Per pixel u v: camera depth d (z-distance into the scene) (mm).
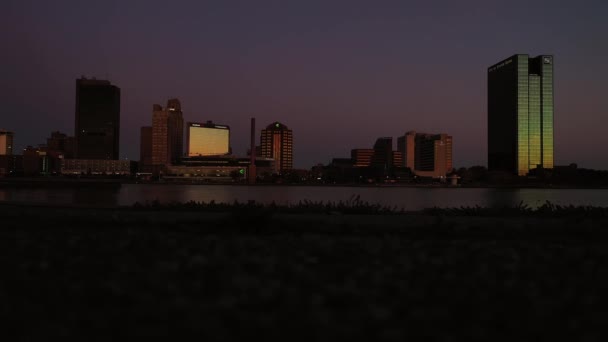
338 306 7797
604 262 11617
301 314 7258
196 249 12422
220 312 7238
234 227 17594
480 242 14609
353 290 8492
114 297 7949
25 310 7207
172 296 8062
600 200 139250
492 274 10070
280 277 9523
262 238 14766
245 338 6348
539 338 6559
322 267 10562
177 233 16203
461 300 8156
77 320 6832
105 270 9875
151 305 7547
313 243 13664
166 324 6727
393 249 12977
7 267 9961
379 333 6562
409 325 6926
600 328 6879
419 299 8156
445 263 11148
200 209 25750
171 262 10586
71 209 24797
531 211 25656
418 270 10367
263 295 8094
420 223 19656
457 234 17047
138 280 9070
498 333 6711
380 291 8609
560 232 17672
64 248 12328
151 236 14570
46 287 8477
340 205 28469
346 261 11312
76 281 8953
